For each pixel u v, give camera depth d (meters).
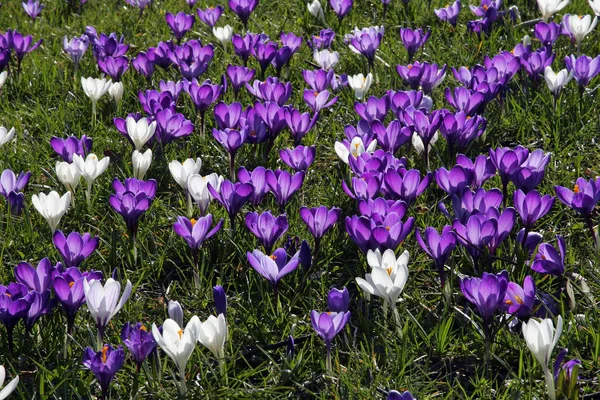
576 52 2.33
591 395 1.56
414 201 1.88
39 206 1.76
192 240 1.71
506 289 1.58
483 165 1.80
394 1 2.71
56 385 1.55
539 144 2.04
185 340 1.51
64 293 1.58
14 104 2.26
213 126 2.13
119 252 1.81
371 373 1.59
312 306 1.70
